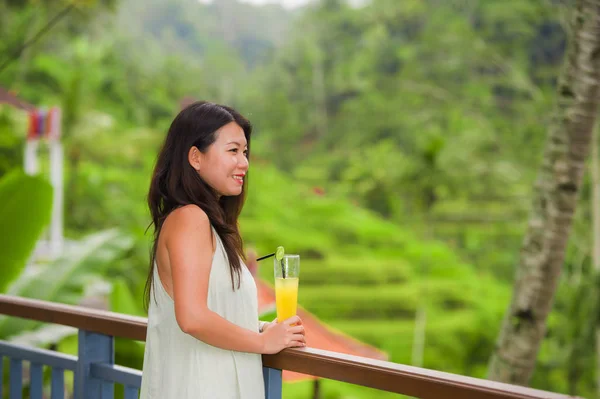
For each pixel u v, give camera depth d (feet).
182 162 5.48
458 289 88.94
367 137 122.52
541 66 109.70
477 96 103.19
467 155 92.38
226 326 5.21
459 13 114.62
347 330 79.82
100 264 15.51
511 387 4.80
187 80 145.07
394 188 107.55
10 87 93.40
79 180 77.51
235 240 5.52
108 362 7.46
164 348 5.59
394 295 87.35
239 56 195.00
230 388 5.58
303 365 5.71
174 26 188.24
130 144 90.53
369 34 132.46
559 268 17.13
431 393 5.06
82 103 79.10
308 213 115.24
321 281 94.84
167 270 5.45
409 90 114.42
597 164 54.49
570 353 40.63
